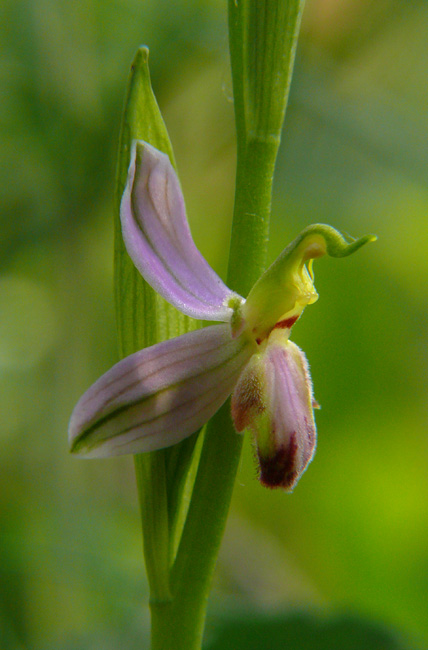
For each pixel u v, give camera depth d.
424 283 0.28
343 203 0.28
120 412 0.17
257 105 0.17
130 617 0.22
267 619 0.20
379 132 0.24
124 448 0.17
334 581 0.26
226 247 0.29
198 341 0.17
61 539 0.24
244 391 0.17
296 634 0.20
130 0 0.24
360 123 0.24
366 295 0.27
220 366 0.17
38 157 0.25
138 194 0.17
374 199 0.28
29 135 0.24
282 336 0.17
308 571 0.27
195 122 0.27
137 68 0.17
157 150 0.17
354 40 0.25
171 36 0.24
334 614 0.20
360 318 0.26
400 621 0.25
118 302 0.18
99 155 0.25
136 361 0.17
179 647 0.18
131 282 0.18
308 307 0.26
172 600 0.18
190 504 0.18
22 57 0.24
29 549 0.23
